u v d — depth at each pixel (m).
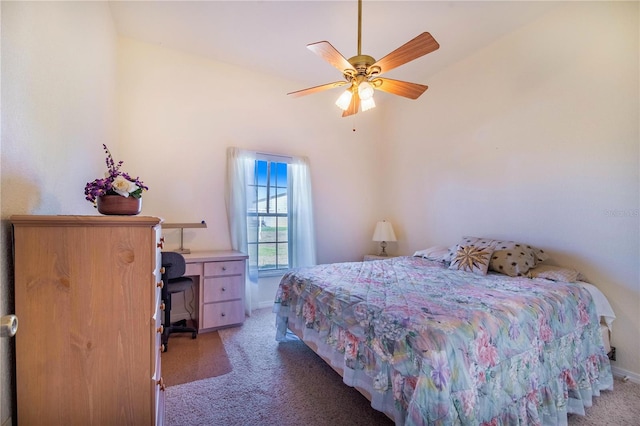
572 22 2.50
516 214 2.91
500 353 1.44
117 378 1.08
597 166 2.36
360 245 4.55
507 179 2.99
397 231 4.38
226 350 2.62
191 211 3.36
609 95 2.29
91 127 2.03
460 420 1.22
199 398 1.93
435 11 2.60
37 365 1.00
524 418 1.45
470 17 2.69
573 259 2.49
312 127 4.16
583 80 2.44
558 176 2.60
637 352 2.15
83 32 1.83
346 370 1.73
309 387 2.07
